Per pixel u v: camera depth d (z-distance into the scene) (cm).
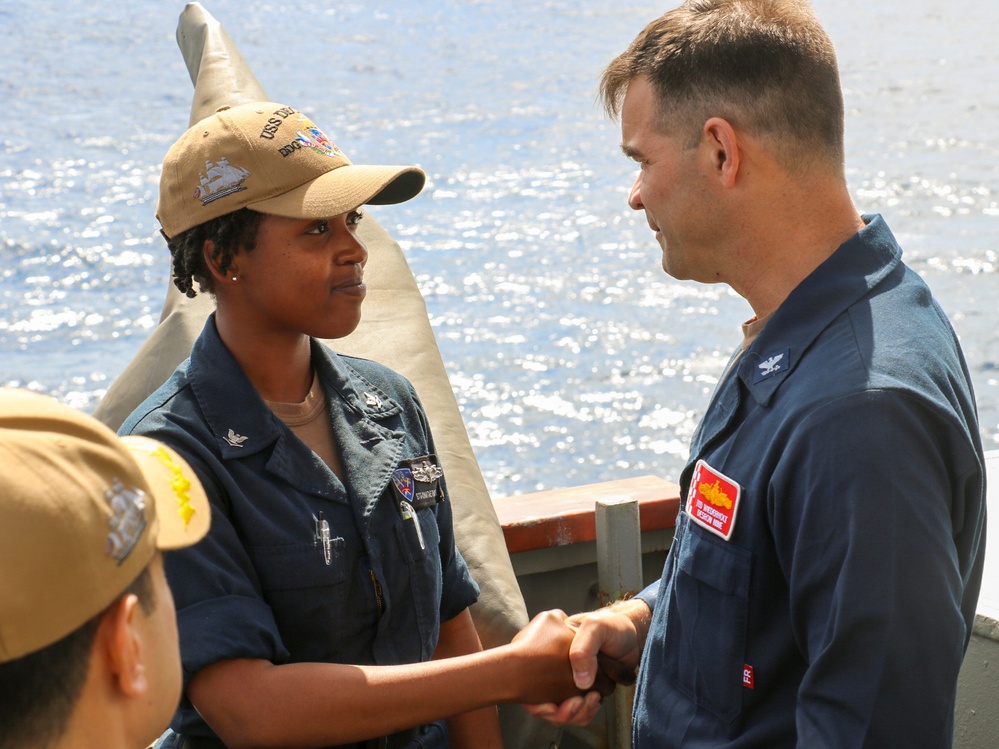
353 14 8438
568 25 7900
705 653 154
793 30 150
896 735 131
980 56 6191
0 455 93
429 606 175
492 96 5372
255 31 7556
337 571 164
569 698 178
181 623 150
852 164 3816
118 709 101
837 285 147
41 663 94
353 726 156
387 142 4428
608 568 248
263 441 163
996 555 223
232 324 169
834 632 133
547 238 3127
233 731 152
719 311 2516
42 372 2088
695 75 153
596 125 4684
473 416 1995
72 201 3394
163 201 165
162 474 117
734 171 152
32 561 93
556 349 2303
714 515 152
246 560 158
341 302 168
